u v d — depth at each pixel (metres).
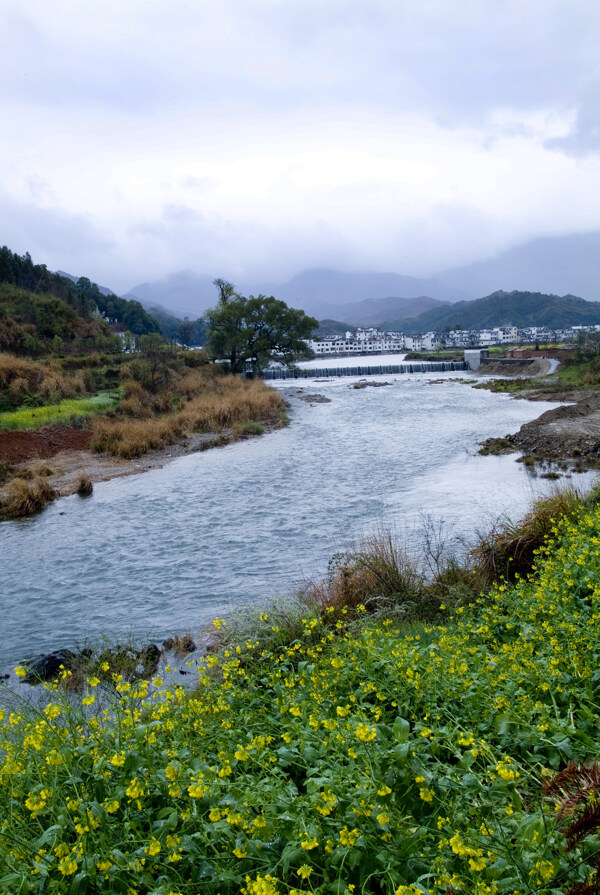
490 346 137.25
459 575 9.03
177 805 2.92
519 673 4.05
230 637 7.58
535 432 23.59
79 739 3.48
